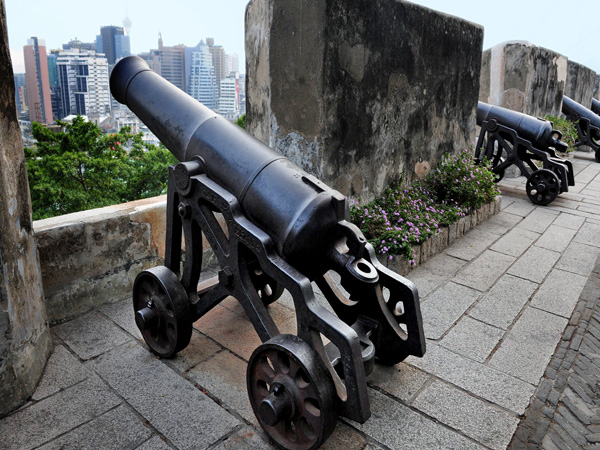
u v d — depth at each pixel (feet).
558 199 19.58
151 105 7.95
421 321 6.97
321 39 10.42
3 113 6.30
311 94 10.90
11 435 5.97
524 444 6.04
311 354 5.63
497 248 13.43
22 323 6.58
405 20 12.93
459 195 15.08
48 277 8.45
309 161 11.35
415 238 11.59
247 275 6.79
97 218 9.15
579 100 41.37
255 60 12.10
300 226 6.02
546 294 10.48
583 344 8.45
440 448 5.94
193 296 7.70
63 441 5.89
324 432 5.46
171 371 7.36
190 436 6.03
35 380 6.87
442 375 7.39
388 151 13.56
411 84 13.87
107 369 7.38
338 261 6.16
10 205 6.40
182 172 7.04
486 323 9.10
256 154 6.80
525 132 18.90
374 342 7.32
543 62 25.14
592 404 6.88
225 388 6.99
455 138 17.04
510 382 7.28
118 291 9.64
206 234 7.06
